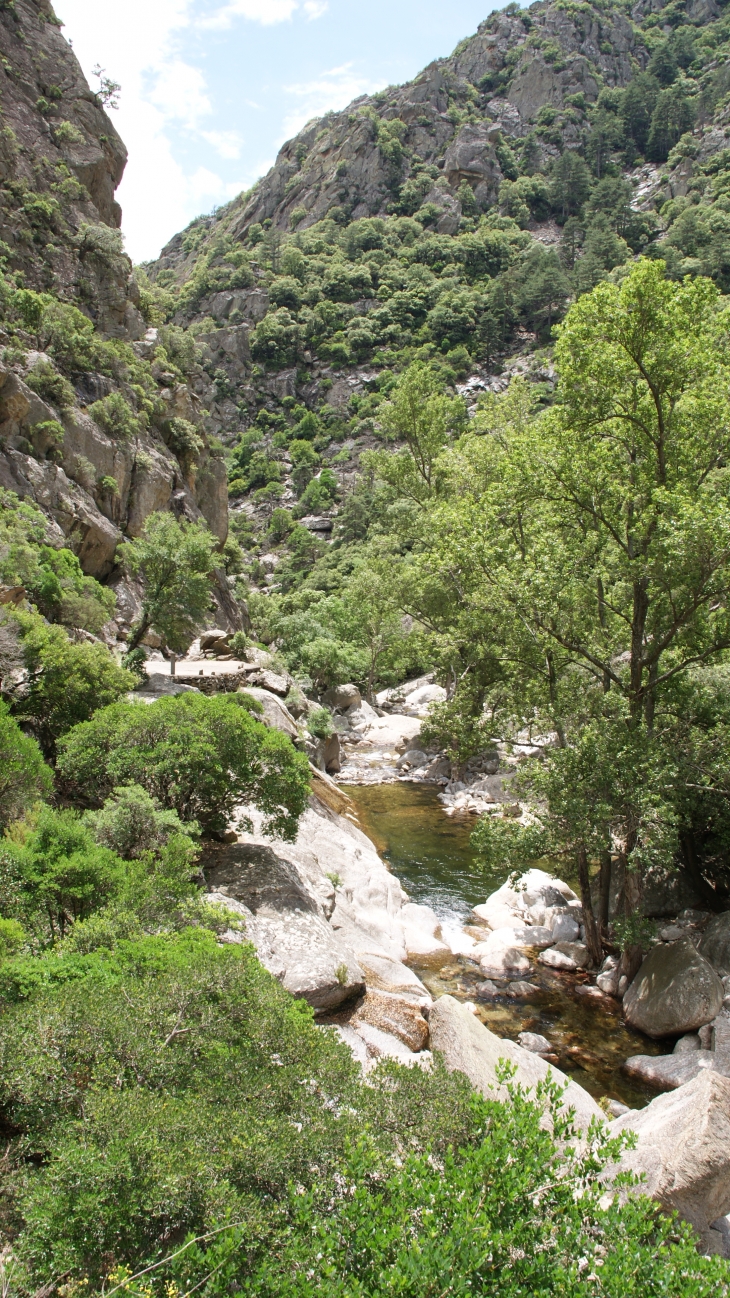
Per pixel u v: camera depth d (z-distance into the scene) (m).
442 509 24.72
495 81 187.12
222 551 67.69
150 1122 5.50
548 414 17.28
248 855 14.98
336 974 11.73
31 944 8.32
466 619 28.84
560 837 15.66
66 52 62.03
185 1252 4.77
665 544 14.30
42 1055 6.08
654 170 159.25
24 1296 4.73
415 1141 6.28
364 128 178.75
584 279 121.56
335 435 128.88
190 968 7.31
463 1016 11.50
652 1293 4.72
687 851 18.75
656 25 197.50
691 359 15.21
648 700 16.64
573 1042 14.04
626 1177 5.82
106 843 11.73
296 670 51.09
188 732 13.98
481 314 138.00
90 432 45.53
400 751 41.31
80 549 42.47
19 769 12.02
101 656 18.41
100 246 57.06
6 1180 5.60
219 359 145.25
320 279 155.00
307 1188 5.46
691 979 13.96
